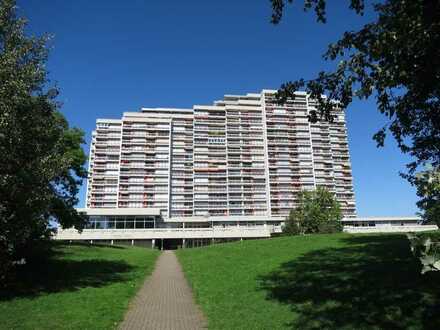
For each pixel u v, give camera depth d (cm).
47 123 1605
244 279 1770
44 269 2206
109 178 13350
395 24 690
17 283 1694
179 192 13625
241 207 13488
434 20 642
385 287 1180
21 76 1411
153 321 1138
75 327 1035
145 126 13862
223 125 14325
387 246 2162
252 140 14325
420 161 1210
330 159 14412
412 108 902
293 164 14062
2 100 1330
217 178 13750
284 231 7081
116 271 2383
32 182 1417
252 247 3497
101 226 8938
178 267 2836
